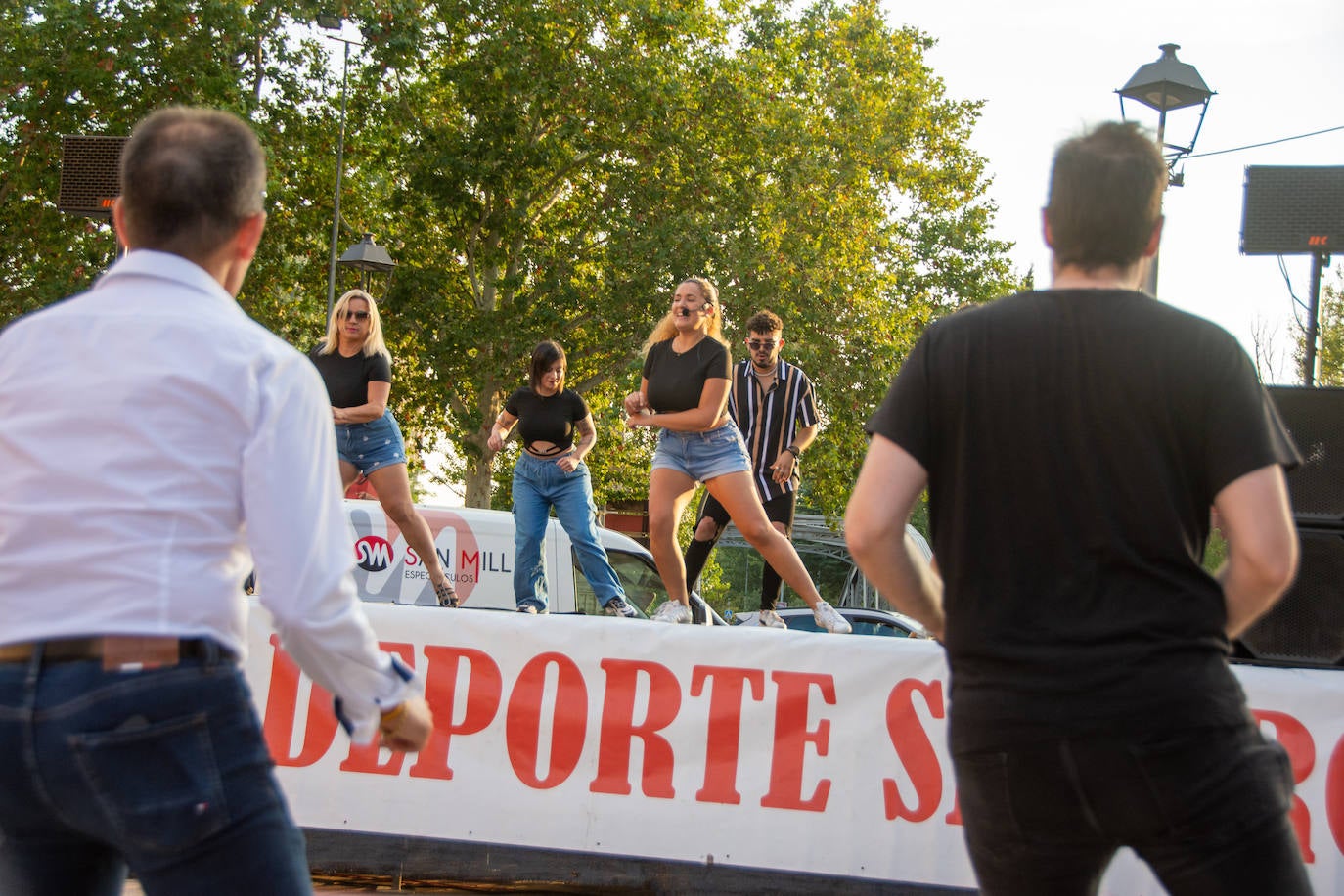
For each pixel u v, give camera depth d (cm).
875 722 443
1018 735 197
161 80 2483
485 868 455
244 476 192
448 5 2725
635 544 906
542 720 459
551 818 454
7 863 198
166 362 192
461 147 2747
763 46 2966
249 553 203
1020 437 205
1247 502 196
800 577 561
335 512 199
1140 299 209
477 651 465
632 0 2716
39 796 184
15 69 2416
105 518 185
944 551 213
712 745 450
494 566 869
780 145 2794
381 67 2667
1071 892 209
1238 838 191
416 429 3070
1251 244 509
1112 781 193
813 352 2600
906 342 2838
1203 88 1130
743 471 549
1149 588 199
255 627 470
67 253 2586
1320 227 499
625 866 452
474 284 2934
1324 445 427
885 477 211
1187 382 201
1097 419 202
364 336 617
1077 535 201
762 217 2778
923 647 445
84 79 2389
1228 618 207
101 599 182
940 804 436
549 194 2956
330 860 460
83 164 1053
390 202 2839
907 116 3078
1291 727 416
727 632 455
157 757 182
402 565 860
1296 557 198
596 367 2958
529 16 2705
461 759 461
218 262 211
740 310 2630
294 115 2677
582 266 2992
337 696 204
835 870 439
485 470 2841
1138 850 202
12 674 181
